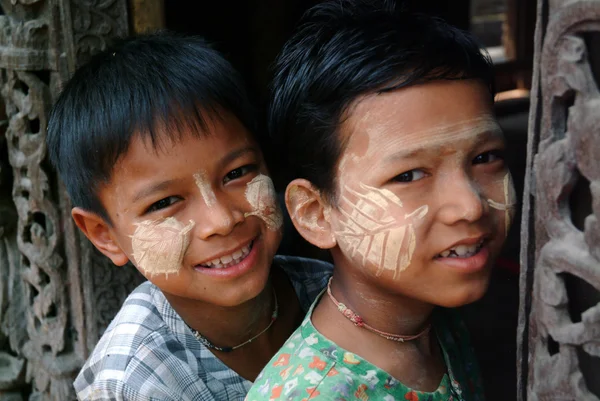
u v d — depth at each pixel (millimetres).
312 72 1093
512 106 7145
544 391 1075
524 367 1160
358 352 1134
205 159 1272
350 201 1064
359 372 1096
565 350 1033
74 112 1353
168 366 1417
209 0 4062
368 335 1146
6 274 2479
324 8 1226
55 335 2291
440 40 1025
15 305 2482
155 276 1331
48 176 2170
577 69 947
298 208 1159
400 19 1102
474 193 999
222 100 1305
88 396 1459
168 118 1248
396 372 1139
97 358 1473
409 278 1047
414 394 1134
